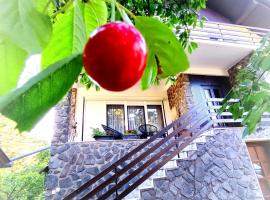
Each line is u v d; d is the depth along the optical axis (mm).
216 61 7020
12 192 7438
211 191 4750
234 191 4906
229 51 6664
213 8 9336
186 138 5273
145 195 4316
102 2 474
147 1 2111
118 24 303
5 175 7906
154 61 504
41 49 304
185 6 2334
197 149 5113
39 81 271
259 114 1368
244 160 5312
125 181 3633
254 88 1505
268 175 5699
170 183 4566
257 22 8297
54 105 275
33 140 9859
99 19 479
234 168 5156
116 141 5219
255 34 7754
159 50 496
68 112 5973
